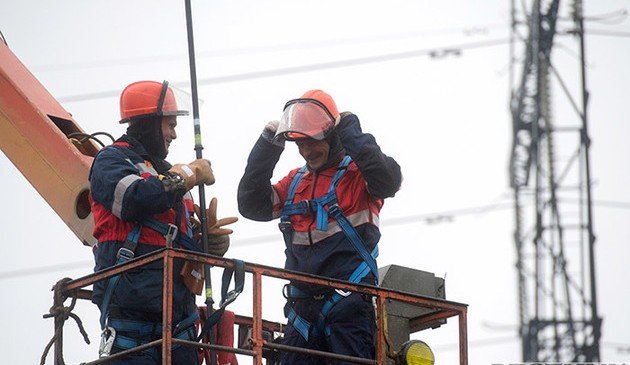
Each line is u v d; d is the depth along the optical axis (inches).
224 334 773.3
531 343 1963.6
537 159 2007.9
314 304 753.0
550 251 1989.4
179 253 704.4
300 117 764.0
